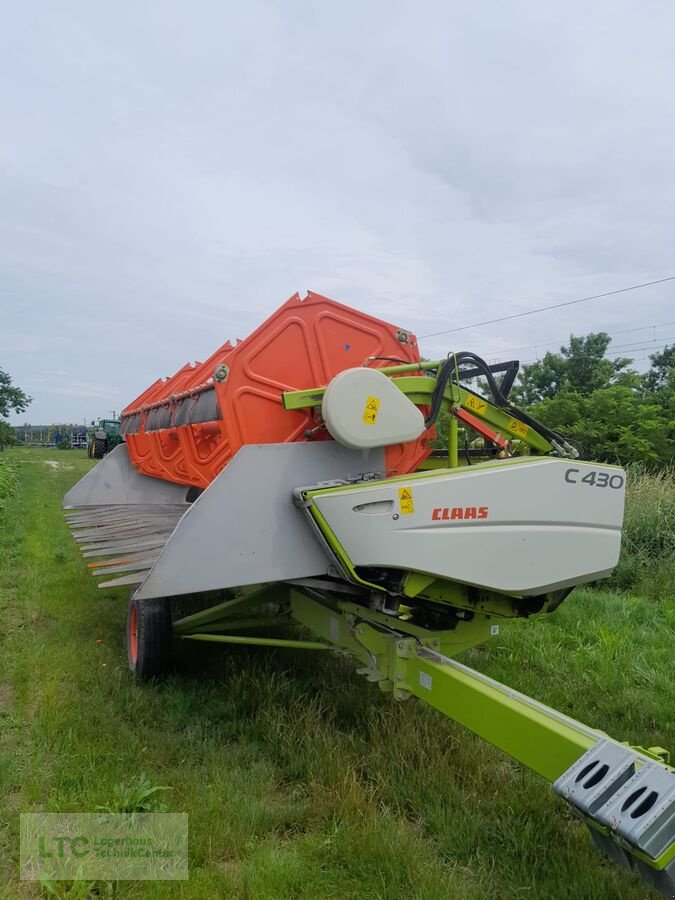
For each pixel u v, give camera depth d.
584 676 5.36
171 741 4.07
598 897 2.76
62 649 5.70
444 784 3.55
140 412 9.16
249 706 4.62
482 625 4.64
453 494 3.74
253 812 3.30
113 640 6.10
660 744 4.34
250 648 5.77
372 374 4.05
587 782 2.37
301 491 3.82
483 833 3.23
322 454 4.10
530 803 3.40
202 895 2.72
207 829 3.16
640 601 7.54
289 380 4.53
